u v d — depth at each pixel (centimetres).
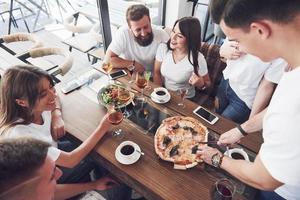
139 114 154
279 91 74
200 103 202
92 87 177
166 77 202
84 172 146
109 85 173
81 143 139
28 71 125
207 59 212
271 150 74
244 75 166
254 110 166
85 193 138
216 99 201
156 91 168
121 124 146
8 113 127
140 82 167
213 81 216
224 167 107
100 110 158
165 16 360
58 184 133
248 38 69
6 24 427
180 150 129
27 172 66
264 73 158
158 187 114
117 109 152
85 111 157
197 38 176
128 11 192
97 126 147
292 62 69
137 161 125
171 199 109
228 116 183
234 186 112
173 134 138
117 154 127
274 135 72
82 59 356
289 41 64
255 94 172
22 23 433
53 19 444
